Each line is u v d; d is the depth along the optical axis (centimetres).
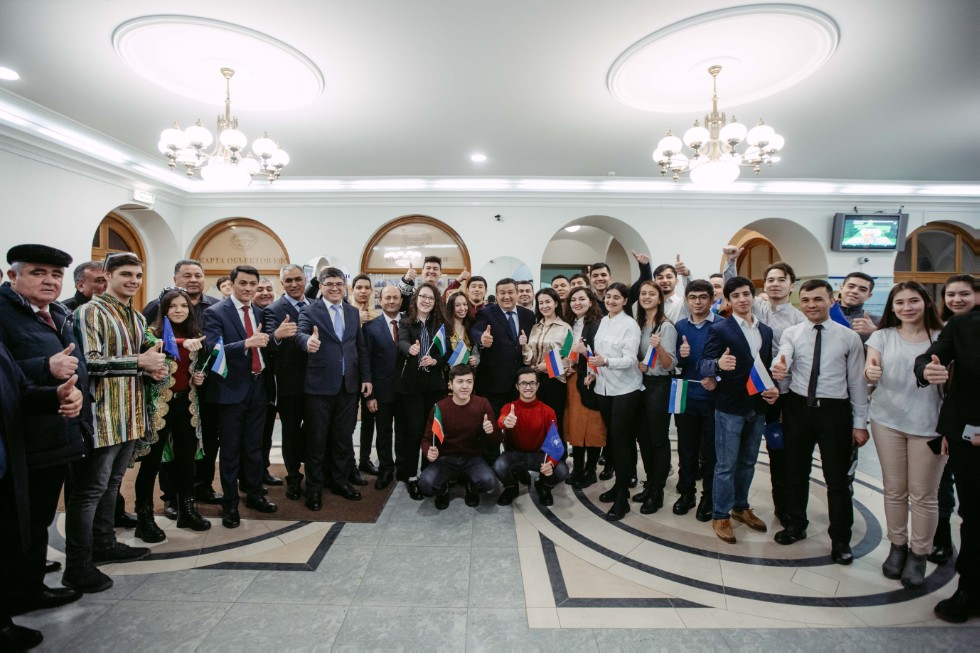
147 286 623
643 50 299
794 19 267
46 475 176
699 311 260
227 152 374
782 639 167
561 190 633
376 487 307
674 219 652
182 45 292
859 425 215
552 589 197
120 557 217
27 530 160
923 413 195
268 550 228
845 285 284
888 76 334
